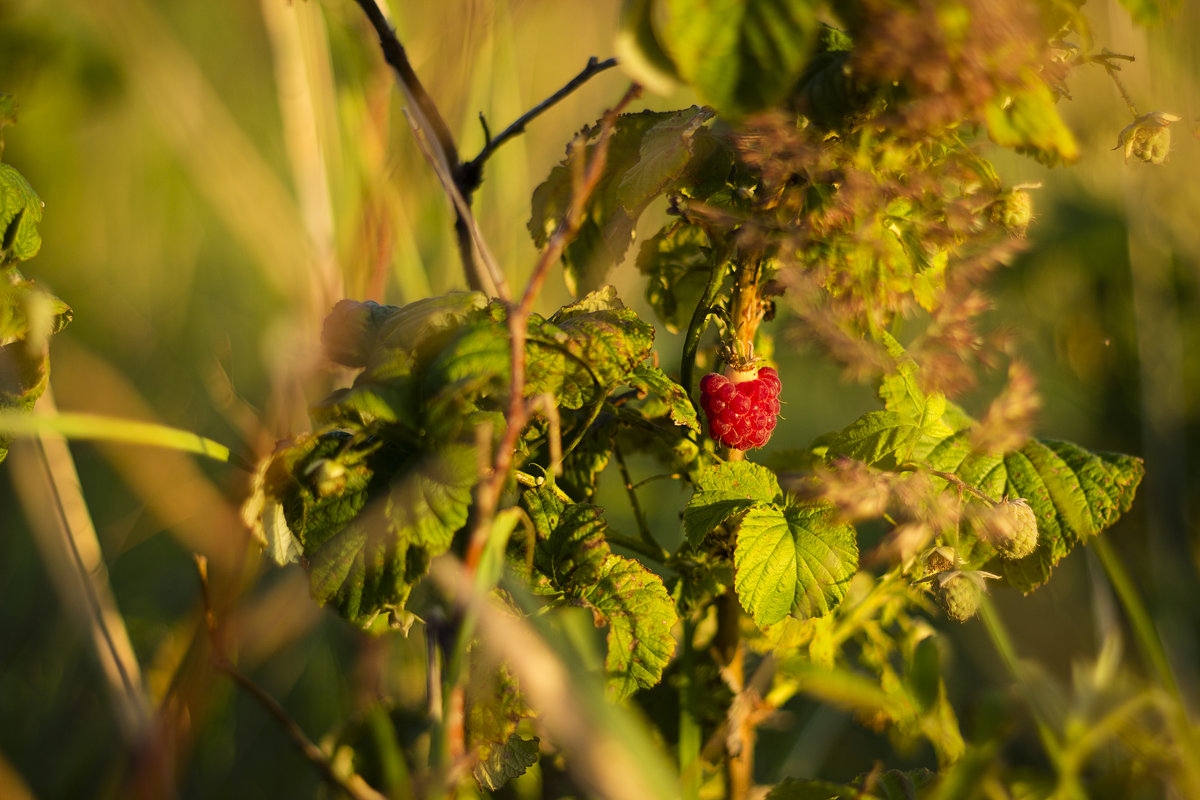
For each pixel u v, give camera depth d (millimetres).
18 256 717
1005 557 722
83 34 943
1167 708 729
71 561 765
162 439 714
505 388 698
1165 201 983
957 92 672
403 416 687
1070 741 725
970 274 708
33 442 775
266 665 880
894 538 709
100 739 847
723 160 718
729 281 748
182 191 1133
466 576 673
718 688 754
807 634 738
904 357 714
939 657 743
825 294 703
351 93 833
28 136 1015
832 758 864
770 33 652
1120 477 724
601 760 676
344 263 822
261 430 771
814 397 1154
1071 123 829
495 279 695
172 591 912
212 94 913
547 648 698
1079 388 1123
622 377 705
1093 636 868
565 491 745
